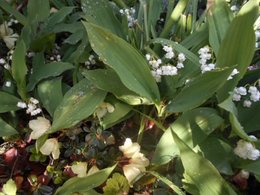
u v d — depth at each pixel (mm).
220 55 334
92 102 345
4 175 370
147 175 348
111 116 356
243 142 320
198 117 331
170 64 368
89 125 378
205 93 322
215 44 360
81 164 346
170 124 356
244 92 326
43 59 394
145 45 379
